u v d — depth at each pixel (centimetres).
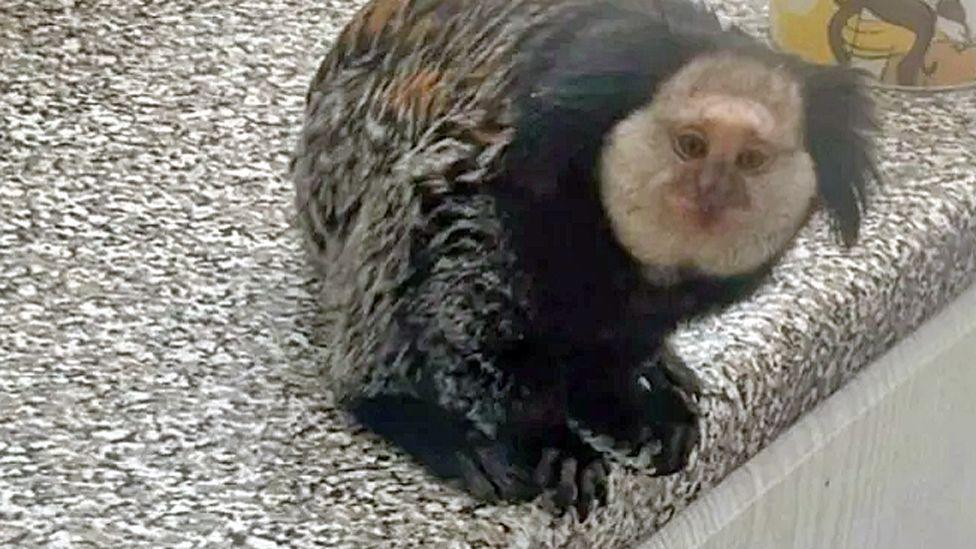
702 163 54
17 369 70
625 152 54
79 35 91
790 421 78
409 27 63
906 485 91
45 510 64
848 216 59
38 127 84
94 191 80
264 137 85
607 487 67
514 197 57
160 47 91
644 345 62
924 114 88
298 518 64
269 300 75
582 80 54
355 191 65
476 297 60
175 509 64
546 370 63
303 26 94
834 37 88
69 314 73
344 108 66
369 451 67
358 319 65
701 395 71
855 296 78
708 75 54
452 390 64
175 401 69
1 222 78
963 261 85
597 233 56
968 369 91
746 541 79
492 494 65
